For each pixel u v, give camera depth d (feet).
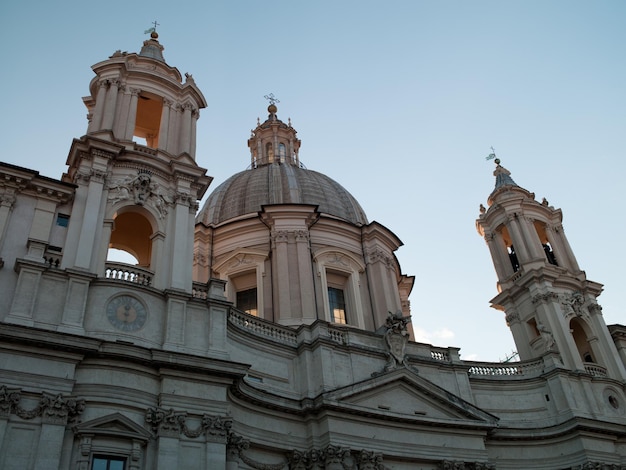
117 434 68.23
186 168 95.40
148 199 91.25
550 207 147.95
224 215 139.64
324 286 123.03
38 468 62.23
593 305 132.77
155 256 87.25
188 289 85.76
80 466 64.95
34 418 65.16
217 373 77.05
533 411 114.21
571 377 117.19
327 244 129.59
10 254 76.69
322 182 150.61
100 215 85.15
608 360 126.21
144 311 78.89
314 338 97.35
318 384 92.48
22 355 67.46
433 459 95.76
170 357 74.23
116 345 71.46
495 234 147.54
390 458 92.89
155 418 71.10
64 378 68.03
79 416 67.56
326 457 86.17
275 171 150.00
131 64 106.32
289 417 89.20
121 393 70.38
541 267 131.03
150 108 109.91
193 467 70.85
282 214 128.57
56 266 80.48
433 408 100.78
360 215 147.13
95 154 88.89
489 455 106.52
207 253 129.29
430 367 107.76
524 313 133.80
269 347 94.27
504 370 119.03
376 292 127.95
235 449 78.38
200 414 74.13
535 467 107.76
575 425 108.27
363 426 91.86
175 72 111.96
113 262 82.89
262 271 123.03
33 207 82.28
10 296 72.84
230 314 91.15
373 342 103.50
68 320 72.74
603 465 107.14
